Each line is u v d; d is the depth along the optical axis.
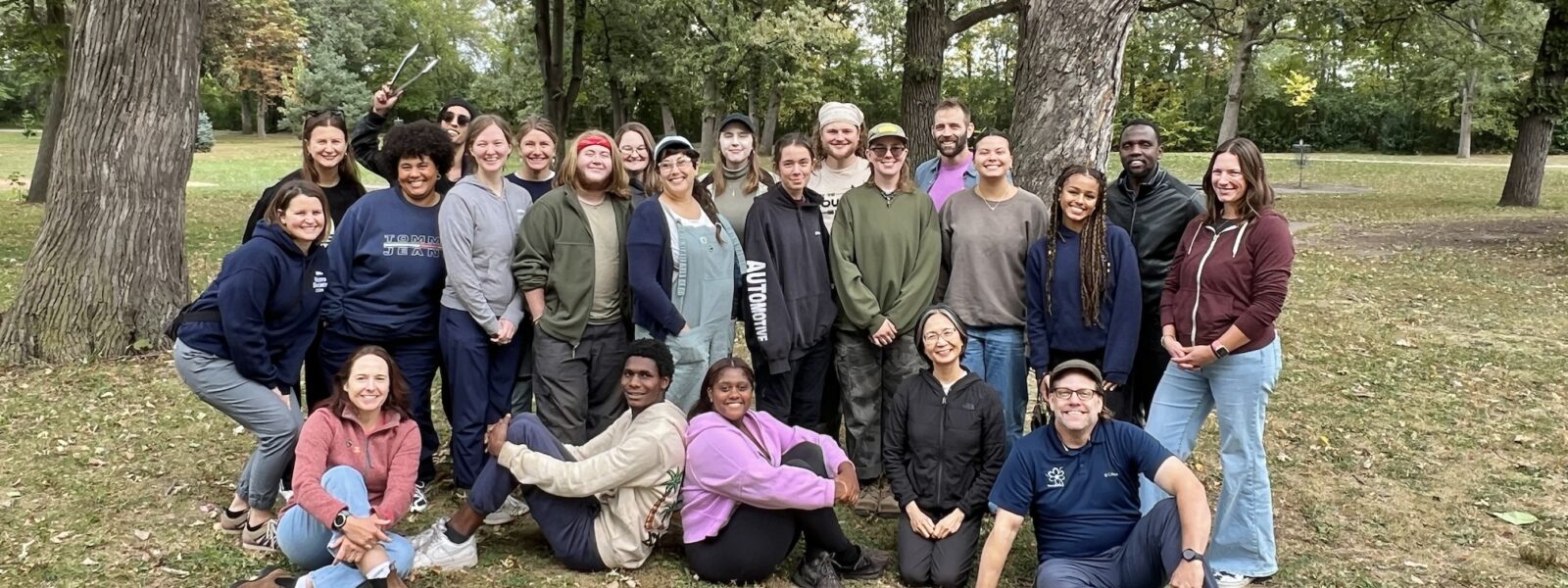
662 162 4.12
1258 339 3.54
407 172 4.07
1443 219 18.25
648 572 3.70
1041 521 3.60
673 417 3.62
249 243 3.67
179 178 7.12
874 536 4.24
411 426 3.63
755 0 22.66
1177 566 3.14
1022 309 4.33
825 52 23.12
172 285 7.14
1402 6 19.12
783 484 3.45
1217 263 3.57
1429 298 10.17
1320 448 5.48
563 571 3.71
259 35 46.06
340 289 4.12
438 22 59.97
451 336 4.14
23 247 12.55
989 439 3.81
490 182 4.18
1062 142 5.65
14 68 16.83
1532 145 20.52
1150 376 4.38
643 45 23.95
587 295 4.10
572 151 4.10
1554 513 4.57
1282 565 3.97
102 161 6.71
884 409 4.51
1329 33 20.84
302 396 5.68
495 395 4.34
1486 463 5.27
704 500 3.58
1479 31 21.66
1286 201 22.69
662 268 4.08
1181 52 35.09
